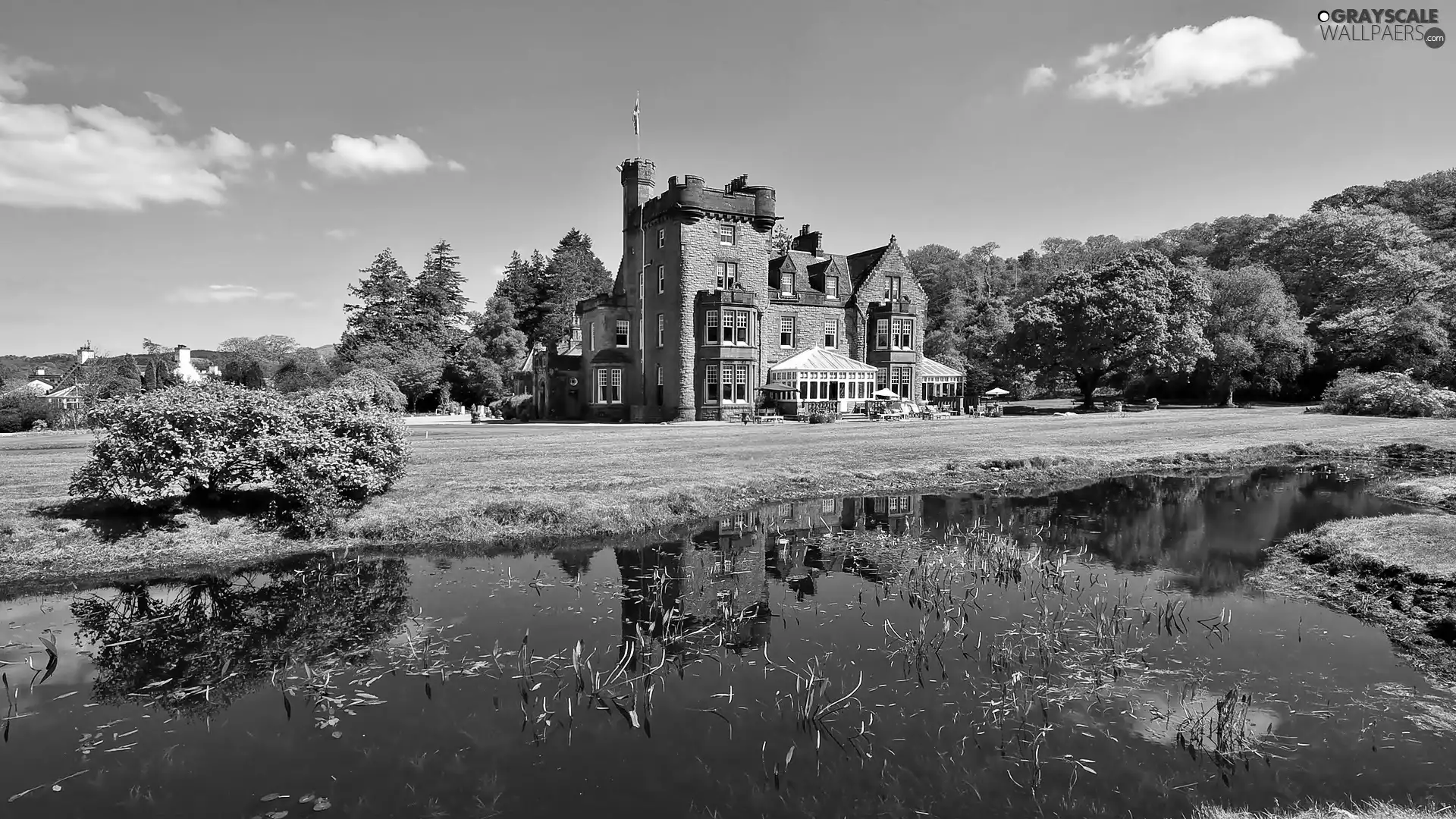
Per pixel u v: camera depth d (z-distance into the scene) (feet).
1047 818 15.99
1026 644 27.09
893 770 18.13
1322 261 207.92
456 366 216.95
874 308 165.07
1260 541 44.45
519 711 21.67
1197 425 111.96
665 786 17.51
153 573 36.32
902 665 25.21
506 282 300.61
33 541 36.83
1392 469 72.84
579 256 305.12
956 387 180.14
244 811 16.47
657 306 148.87
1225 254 266.98
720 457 70.33
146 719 21.50
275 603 32.53
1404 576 32.04
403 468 48.26
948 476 67.62
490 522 44.98
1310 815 15.78
